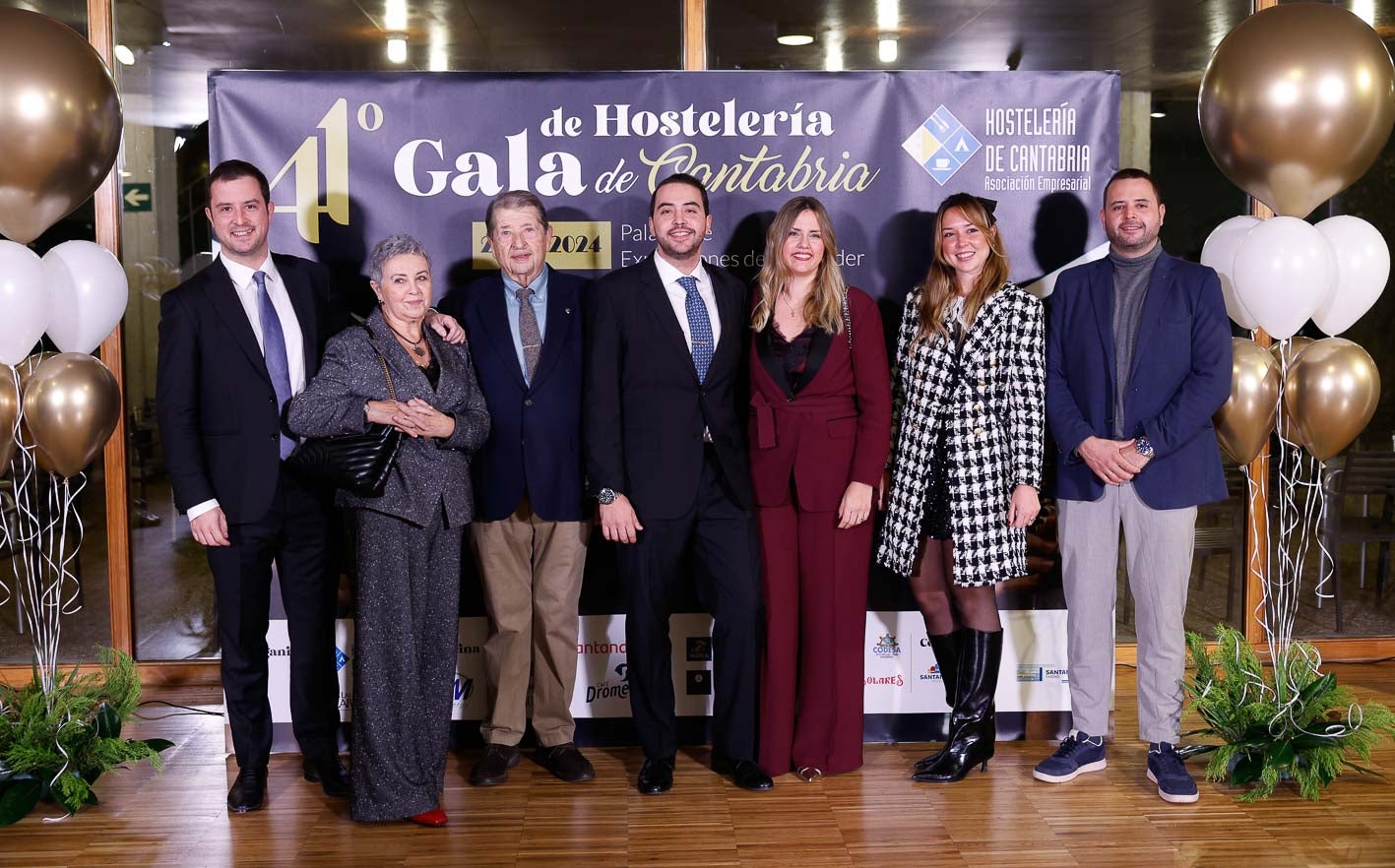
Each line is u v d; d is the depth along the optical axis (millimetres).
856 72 3572
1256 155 3088
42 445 3035
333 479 2795
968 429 3123
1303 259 3033
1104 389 3182
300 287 3092
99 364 3111
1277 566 4344
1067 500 3258
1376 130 3033
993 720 3303
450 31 4129
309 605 3131
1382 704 3605
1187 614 4410
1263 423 3250
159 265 4168
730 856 2758
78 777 3055
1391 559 4367
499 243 3096
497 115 3531
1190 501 3125
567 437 3195
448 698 3002
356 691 2893
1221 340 3092
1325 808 3041
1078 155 3598
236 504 2959
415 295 2836
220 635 3064
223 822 3008
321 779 3184
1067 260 3613
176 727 3777
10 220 2959
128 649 4152
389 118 3508
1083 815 3002
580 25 4129
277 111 3482
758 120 3566
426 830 2938
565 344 3207
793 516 3230
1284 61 3000
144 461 4152
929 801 3100
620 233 3582
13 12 2904
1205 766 3346
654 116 3555
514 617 3270
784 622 3240
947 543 3303
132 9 4102
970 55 4195
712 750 3420
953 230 3139
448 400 2918
